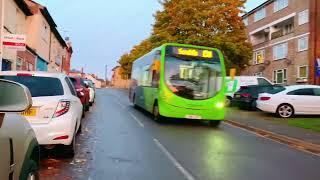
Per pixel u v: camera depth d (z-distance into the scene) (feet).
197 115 54.65
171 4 141.38
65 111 28.37
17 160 11.87
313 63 141.18
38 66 125.29
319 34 141.69
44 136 27.30
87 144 36.09
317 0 142.51
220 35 133.80
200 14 132.98
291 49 157.58
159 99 55.21
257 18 192.03
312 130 52.01
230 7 136.15
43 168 26.73
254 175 27.02
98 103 95.61
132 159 30.48
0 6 75.87
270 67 174.40
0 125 11.18
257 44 189.67
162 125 53.36
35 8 119.44
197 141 41.04
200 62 55.77
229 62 134.10
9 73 29.48
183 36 134.72
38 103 27.53
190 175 26.14
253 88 84.17
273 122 61.16
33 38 119.24
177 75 55.16
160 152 33.86
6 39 56.65
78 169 26.71
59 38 172.04
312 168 30.32
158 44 137.59
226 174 26.89
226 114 73.87
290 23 166.91
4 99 11.37
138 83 78.13
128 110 76.38
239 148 38.09
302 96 70.28
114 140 39.04
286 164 31.45
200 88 55.11
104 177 24.86
